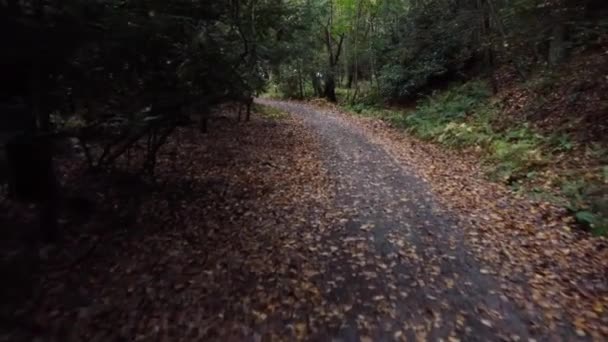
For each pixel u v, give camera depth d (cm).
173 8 659
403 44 2373
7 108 482
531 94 1430
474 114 1603
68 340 428
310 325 466
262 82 1230
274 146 1448
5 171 533
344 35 3084
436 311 492
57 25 443
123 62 572
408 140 1595
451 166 1177
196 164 1168
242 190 974
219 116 1566
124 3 576
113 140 675
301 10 1599
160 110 684
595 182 832
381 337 446
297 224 771
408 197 911
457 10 2011
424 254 643
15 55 435
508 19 1466
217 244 681
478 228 729
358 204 875
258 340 438
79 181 851
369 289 545
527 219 749
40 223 609
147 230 721
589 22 1109
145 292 524
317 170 1152
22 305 478
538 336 441
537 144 1121
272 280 565
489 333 449
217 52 720
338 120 2147
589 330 445
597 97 1162
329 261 625
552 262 595
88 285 534
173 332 446
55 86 497
